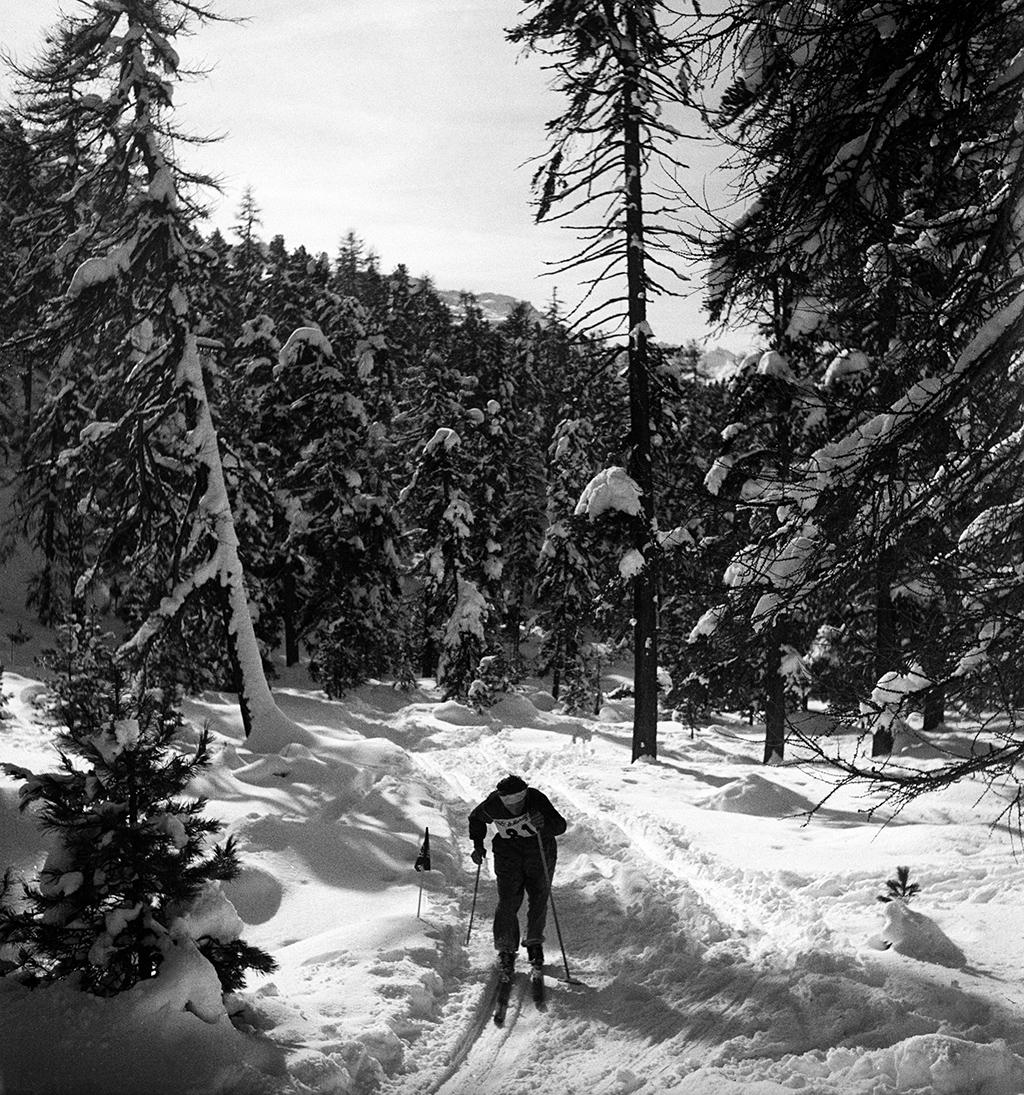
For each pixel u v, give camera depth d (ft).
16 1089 16.39
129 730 19.63
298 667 132.26
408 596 162.20
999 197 18.12
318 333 113.19
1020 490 19.44
